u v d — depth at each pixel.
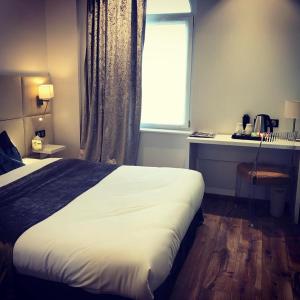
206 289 2.34
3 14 3.65
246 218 3.53
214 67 3.91
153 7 4.12
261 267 2.61
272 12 3.63
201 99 4.02
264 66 3.76
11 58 3.81
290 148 3.34
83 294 1.83
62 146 4.33
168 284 2.14
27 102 3.98
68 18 4.29
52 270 1.79
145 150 4.38
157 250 1.76
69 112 4.53
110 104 4.18
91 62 4.23
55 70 4.48
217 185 4.19
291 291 2.33
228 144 3.54
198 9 3.83
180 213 2.23
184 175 2.98
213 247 2.91
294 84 3.72
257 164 3.78
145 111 4.43
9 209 2.24
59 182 2.80
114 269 1.69
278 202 3.55
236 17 3.74
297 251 2.86
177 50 4.16
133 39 4.00
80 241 1.81
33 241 1.86
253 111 3.88
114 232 1.90
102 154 4.32
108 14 3.99
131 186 2.70
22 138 3.93
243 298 2.25
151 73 4.30
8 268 1.87
